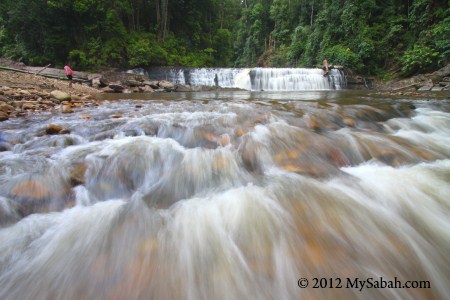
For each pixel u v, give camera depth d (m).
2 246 2.06
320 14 29.59
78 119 5.75
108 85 18.02
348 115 5.80
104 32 24.64
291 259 1.94
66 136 4.38
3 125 5.18
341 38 25.06
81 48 23.73
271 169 3.42
